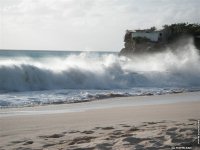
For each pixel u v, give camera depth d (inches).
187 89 874.1
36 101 571.5
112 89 836.0
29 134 295.0
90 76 888.9
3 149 238.4
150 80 1014.4
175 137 244.7
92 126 331.3
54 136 282.5
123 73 997.8
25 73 780.6
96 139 258.2
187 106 509.7
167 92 783.7
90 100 601.0
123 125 330.3
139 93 745.6
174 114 416.5
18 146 247.9
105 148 226.4
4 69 753.6
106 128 313.4
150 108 485.7
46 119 382.0
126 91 789.2
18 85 755.4
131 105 532.1
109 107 504.4
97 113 434.0
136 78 989.2
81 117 397.4
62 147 239.6
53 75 829.2
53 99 602.5
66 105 527.5
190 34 2938.0
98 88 846.5
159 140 240.2
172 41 2888.8
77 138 268.1
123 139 244.4
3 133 300.5
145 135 256.1
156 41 2861.7
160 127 302.2
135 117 394.3
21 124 347.9
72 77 856.3
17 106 510.6
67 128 322.7
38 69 811.4
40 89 771.4
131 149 219.9
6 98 597.9
